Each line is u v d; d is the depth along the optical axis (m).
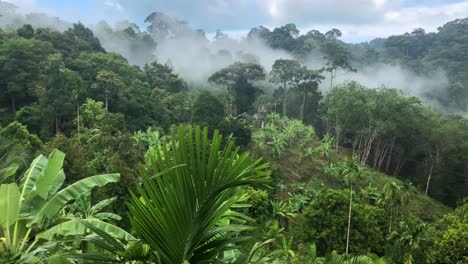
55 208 5.43
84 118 41.91
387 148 55.81
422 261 23.11
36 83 45.56
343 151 59.31
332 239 26.89
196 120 47.28
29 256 4.57
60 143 22.19
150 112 55.84
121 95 52.06
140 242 3.15
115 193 19.91
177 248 3.21
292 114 74.56
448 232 23.75
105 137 31.08
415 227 23.30
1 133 27.73
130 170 21.52
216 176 3.16
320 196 29.16
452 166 49.84
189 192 3.13
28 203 5.42
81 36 76.25
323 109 65.75
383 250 27.48
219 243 3.39
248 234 4.15
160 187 3.07
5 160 7.93
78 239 3.48
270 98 71.50
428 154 53.47
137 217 3.09
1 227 5.45
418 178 54.72
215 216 3.34
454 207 49.41
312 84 72.81
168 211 3.10
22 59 46.28
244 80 77.50
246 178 3.25
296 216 31.53
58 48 63.50
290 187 42.41
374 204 40.09
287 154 50.03
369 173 47.31
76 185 5.76
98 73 54.31
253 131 53.22
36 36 62.12
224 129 43.12
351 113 53.09
